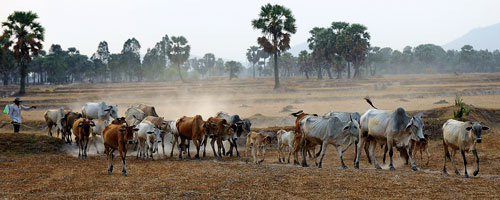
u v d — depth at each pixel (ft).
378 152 66.18
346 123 49.14
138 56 629.92
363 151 66.95
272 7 222.07
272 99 172.96
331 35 382.01
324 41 385.50
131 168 49.47
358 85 263.29
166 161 57.11
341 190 35.09
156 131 57.82
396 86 248.52
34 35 201.98
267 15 221.25
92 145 69.31
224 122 62.39
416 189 35.04
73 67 592.19
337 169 47.26
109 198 33.17
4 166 51.49
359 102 158.20
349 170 46.06
